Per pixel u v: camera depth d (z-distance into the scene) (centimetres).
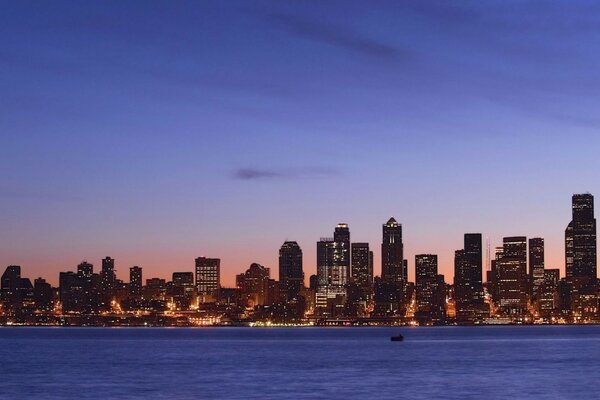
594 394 14962
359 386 16425
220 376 18888
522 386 16388
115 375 19262
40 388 16200
